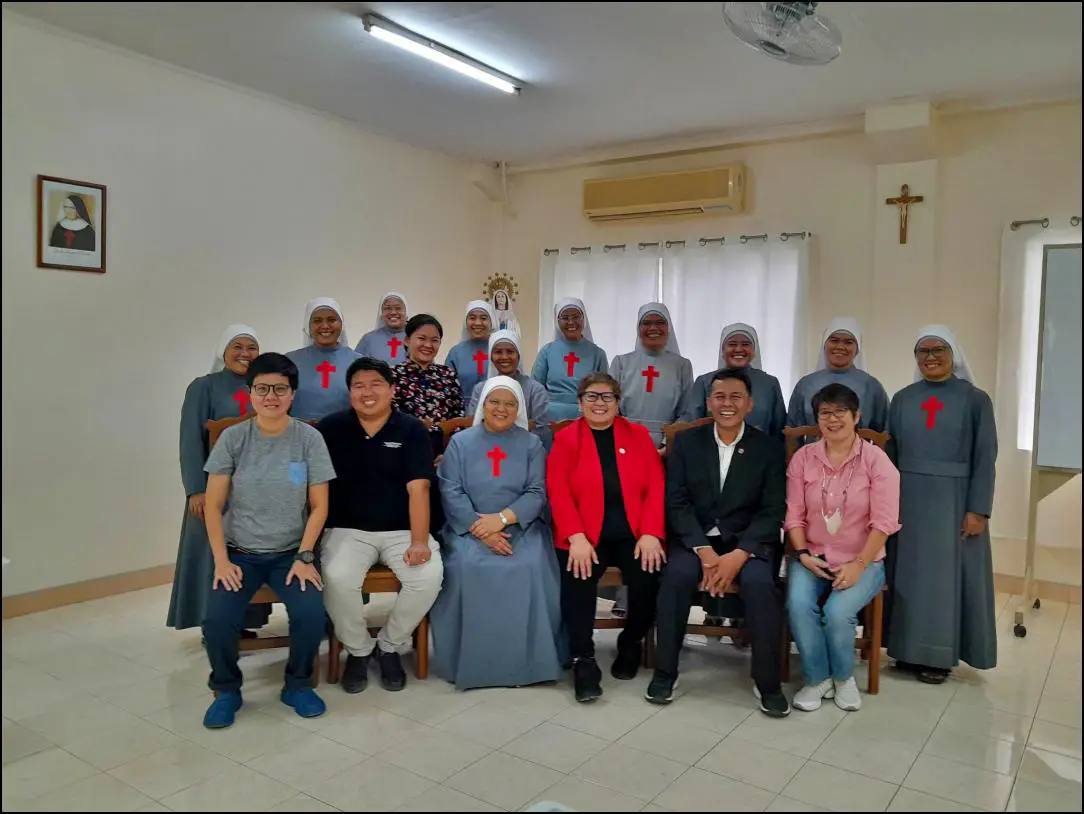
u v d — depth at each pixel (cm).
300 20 331
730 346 360
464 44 353
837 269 478
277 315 457
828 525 288
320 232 478
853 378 350
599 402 303
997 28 322
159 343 400
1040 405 380
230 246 430
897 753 245
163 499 405
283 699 275
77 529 373
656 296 537
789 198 492
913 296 449
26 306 351
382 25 330
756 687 275
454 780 227
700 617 387
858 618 338
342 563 282
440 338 363
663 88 408
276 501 271
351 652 288
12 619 354
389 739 251
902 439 309
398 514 295
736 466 298
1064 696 290
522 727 260
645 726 262
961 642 304
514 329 552
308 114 466
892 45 343
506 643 289
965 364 312
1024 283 420
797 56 304
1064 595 409
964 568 302
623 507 300
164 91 395
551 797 218
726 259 508
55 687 288
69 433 368
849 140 472
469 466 304
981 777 231
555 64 375
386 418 298
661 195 520
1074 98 404
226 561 266
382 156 515
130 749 243
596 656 327
